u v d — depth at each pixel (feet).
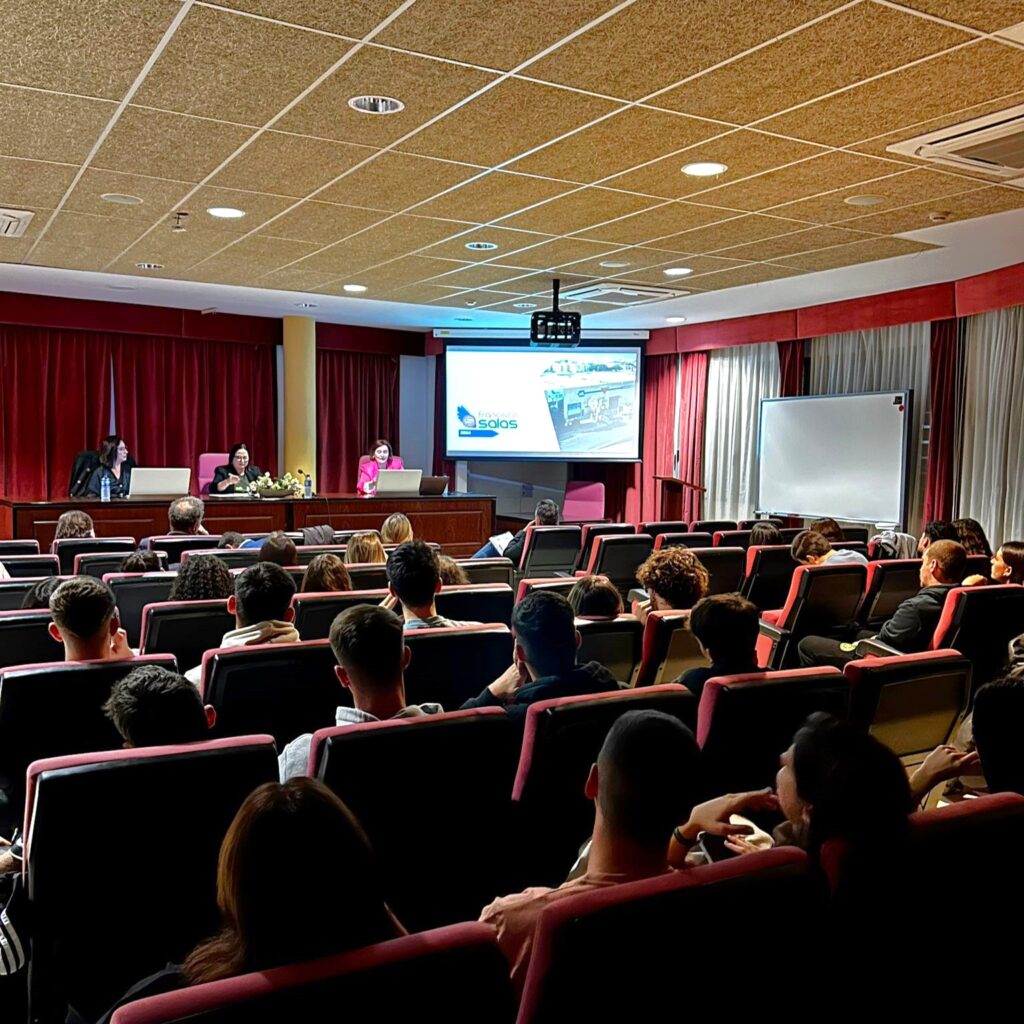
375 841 5.86
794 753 4.52
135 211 17.51
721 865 3.49
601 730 6.50
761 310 29.94
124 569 13.57
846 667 7.62
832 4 8.76
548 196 16.07
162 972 3.71
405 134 12.75
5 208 17.33
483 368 33.73
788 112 11.75
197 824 5.23
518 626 7.77
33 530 24.11
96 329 30.48
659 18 9.09
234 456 29.12
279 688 8.04
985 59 10.05
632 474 37.47
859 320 27.04
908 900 4.04
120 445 27.14
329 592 11.53
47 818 4.88
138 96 11.35
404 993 2.92
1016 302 22.00
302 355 32.81
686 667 11.26
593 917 3.13
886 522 27.30
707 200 16.25
